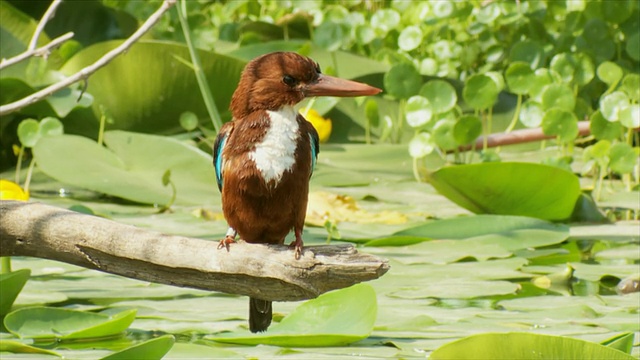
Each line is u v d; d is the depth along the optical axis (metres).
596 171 13.20
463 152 15.29
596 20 16.06
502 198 11.04
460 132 13.59
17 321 7.12
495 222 10.51
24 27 15.04
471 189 10.97
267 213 6.17
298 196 6.20
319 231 10.84
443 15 17.14
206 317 7.57
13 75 14.52
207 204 12.06
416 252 9.85
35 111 14.23
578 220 11.63
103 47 14.35
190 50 13.61
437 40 18.23
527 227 10.41
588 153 12.43
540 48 15.86
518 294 8.28
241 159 6.14
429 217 11.75
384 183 13.87
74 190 13.39
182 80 14.63
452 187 10.98
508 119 16.59
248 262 5.79
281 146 6.15
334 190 13.30
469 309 7.75
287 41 17.19
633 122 12.62
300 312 7.23
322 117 16.62
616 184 14.02
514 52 15.96
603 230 11.07
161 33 17.33
